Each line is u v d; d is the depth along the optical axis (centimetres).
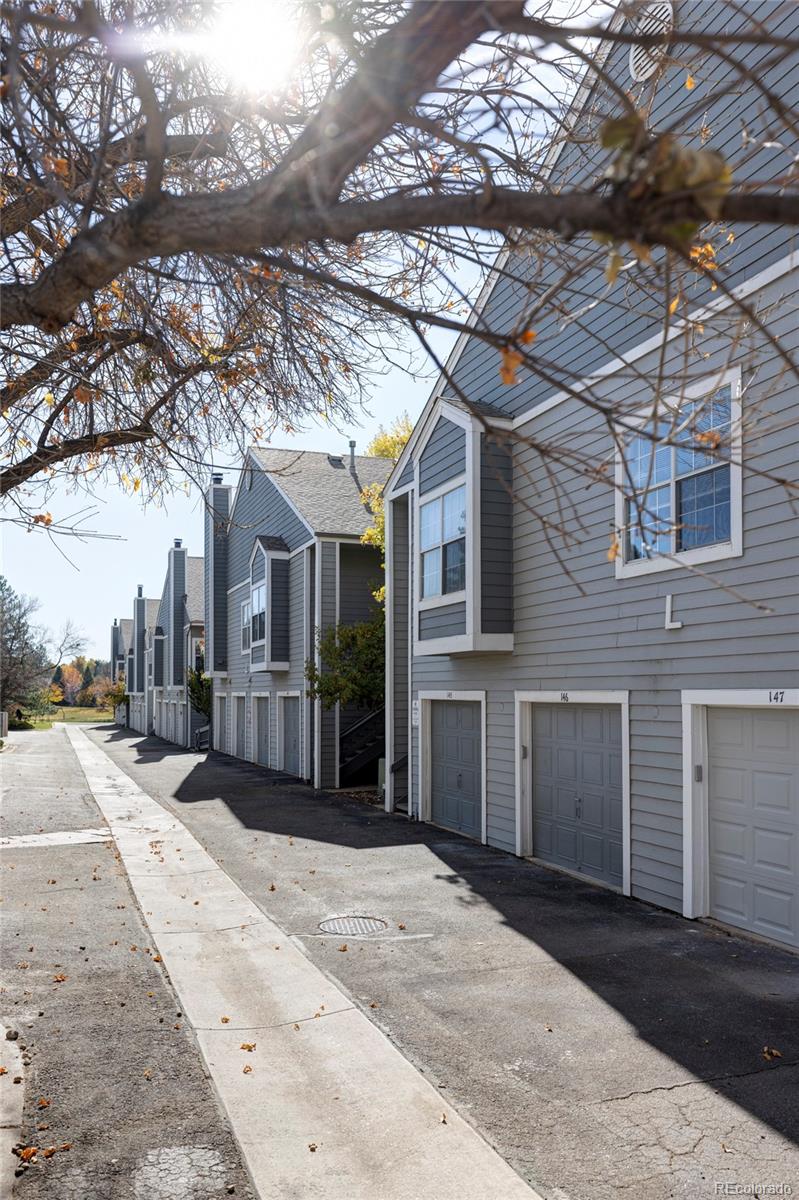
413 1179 406
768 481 759
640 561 932
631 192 138
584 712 1066
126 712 6719
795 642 734
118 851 1221
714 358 812
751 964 715
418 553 1383
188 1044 563
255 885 1014
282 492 2378
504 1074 518
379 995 651
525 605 1174
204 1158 425
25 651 5547
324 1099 487
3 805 1677
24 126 256
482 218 163
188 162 395
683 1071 519
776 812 775
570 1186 400
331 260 430
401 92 179
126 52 198
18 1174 409
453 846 1259
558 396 1088
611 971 701
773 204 133
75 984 677
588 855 1055
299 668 2216
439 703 1477
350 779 2062
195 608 3878
